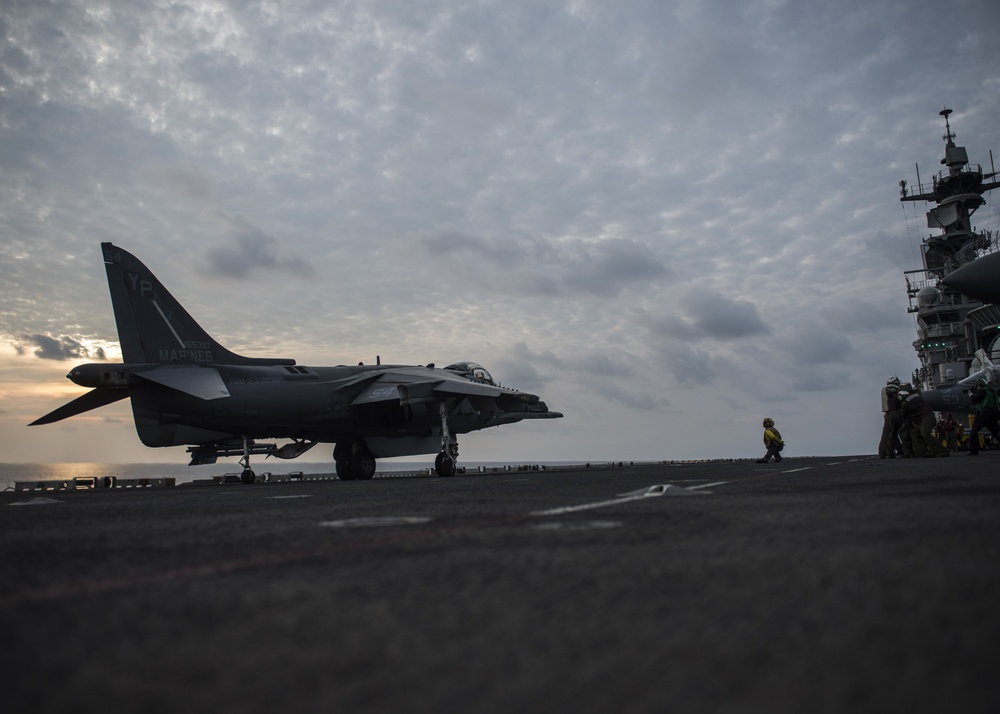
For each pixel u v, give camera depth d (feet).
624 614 7.50
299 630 7.20
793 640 6.39
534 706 5.06
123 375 58.80
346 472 77.00
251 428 66.74
